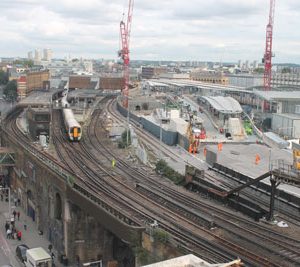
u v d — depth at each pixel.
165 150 95.31
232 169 71.31
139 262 45.09
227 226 49.78
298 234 48.81
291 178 50.72
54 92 188.75
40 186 72.50
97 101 186.38
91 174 72.75
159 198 59.94
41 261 55.03
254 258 39.91
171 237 42.31
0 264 59.00
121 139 103.62
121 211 50.06
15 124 121.31
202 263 28.02
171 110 120.62
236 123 112.06
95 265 56.12
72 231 60.91
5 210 81.94
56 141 99.50
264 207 55.44
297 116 133.38
